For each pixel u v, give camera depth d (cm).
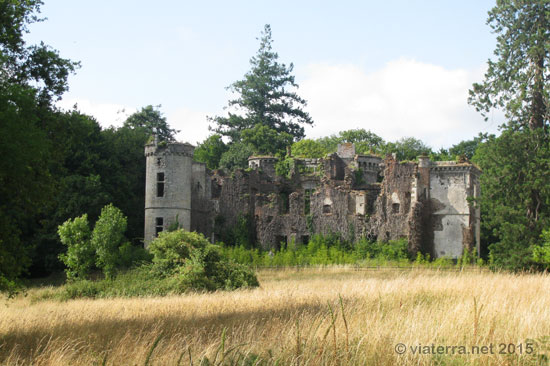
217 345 1675
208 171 8131
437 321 1748
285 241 7950
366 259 6994
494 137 5797
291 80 12362
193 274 3978
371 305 2241
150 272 4247
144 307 2958
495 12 5944
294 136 12250
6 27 2605
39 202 2467
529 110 5778
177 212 7250
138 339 1816
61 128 2853
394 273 5625
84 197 6431
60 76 2858
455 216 7325
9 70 2703
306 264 6625
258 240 7825
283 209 8131
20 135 2119
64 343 1791
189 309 2767
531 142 5538
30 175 2342
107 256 5125
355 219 7619
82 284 4288
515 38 5888
